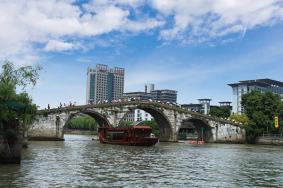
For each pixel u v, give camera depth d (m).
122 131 84.19
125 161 43.12
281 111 117.19
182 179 29.94
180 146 83.94
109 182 27.30
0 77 40.97
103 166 37.12
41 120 87.62
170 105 110.38
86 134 190.50
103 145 78.81
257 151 72.38
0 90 35.25
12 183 25.61
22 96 39.50
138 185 26.47
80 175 30.23
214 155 57.34
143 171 34.16
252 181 29.94
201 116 115.81
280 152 70.00
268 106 118.31
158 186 26.39
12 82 40.69
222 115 165.62
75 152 54.41
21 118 37.38
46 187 24.58
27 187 24.33
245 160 49.50
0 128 34.69
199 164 42.19
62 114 90.75
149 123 165.25
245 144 114.06
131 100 104.06
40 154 48.84
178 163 42.69
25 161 39.34
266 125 116.44
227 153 63.16
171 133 110.94
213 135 117.69
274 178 31.94
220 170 36.81
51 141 86.88
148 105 106.00
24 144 60.06
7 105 34.94
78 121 193.25
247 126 120.31
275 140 113.88
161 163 42.06
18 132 35.50
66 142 85.25
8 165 34.78
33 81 42.22
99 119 102.69
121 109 101.50
